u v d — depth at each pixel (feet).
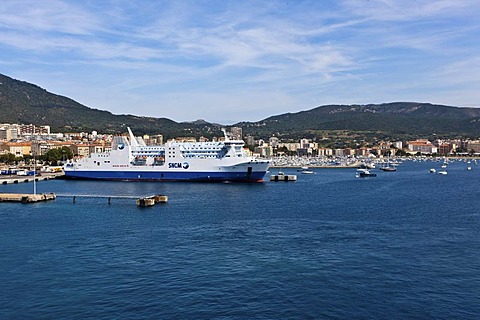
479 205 449.89
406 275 211.82
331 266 225.76
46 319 169.07
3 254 255.29
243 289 195.00
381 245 268.62
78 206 445.37
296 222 346.54
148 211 409.49
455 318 166.81
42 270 224.74
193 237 293.84
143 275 214.90
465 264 228.63
